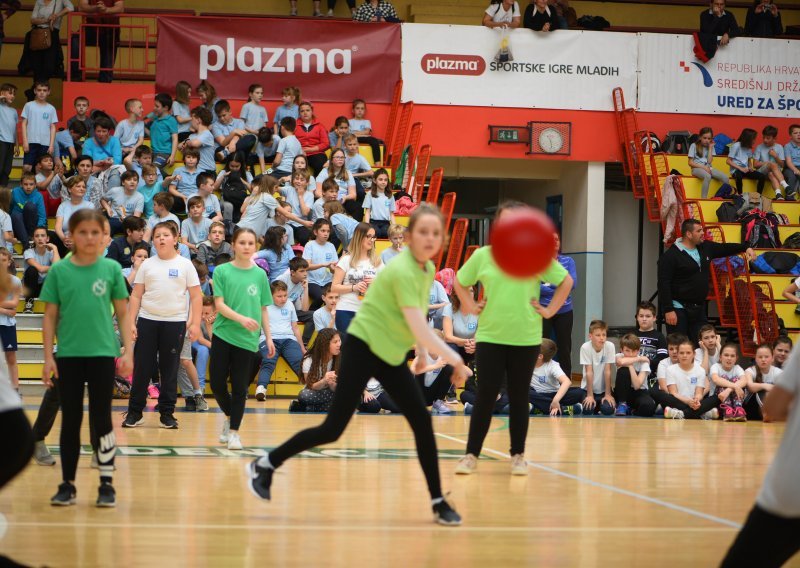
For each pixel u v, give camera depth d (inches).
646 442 317.7
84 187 500.4
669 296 488.7
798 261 540.1
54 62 617.9
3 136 538.6
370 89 612.1
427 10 704.4
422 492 206.2
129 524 166.9
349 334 175.8
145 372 327.3
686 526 173.3
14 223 492.4
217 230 474.0
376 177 538.9
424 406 175.3
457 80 614.2
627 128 613.9
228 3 711.7
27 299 479.5
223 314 268.4
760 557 102.9
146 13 696.4
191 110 587.2
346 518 176.2
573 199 645.9
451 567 139.3
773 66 635.5
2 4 628.1
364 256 414.0
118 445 278.2
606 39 621.9
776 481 100.3
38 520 169.3
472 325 443.5
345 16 717.9
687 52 628.4
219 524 168.1
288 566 138.1
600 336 433.4
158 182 538.6
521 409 235.0
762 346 431.5
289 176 555.2
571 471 243.8
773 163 592.1
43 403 229.3
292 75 607.8
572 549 152.9
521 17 716.0
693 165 586.9
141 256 438.0
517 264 130.1
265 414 387.9
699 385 427.5
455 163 652.7
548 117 620.1
